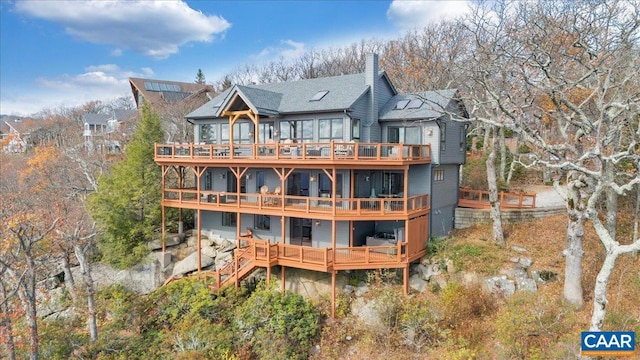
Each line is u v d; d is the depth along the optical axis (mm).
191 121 28141
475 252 19469
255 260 19797
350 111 21641
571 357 13039
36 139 58344
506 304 16562
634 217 20984
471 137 39688
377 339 16641
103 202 24172
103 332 18750
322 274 20656
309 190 22453
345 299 19141
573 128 21703
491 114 19266
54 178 33062
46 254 21047
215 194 23250
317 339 17547
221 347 16422
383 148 20547
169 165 24938
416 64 38469
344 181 21344
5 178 34344
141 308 19938
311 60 55812
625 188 12555
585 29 16156
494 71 20188
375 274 19375
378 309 17125
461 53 31062
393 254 19422
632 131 14359
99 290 23172
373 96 23094
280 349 16328
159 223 25422
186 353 15945
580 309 15500
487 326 16062
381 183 23078
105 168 33469
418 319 16375
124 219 24219
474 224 23672
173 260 24359
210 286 20375
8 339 15945
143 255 23891
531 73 18281
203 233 25750
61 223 20000
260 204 21281
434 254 20703
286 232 22797
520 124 15297
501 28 23609
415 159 20594
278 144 20359
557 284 17078
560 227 21141
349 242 21031
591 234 20016
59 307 22203
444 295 17297
